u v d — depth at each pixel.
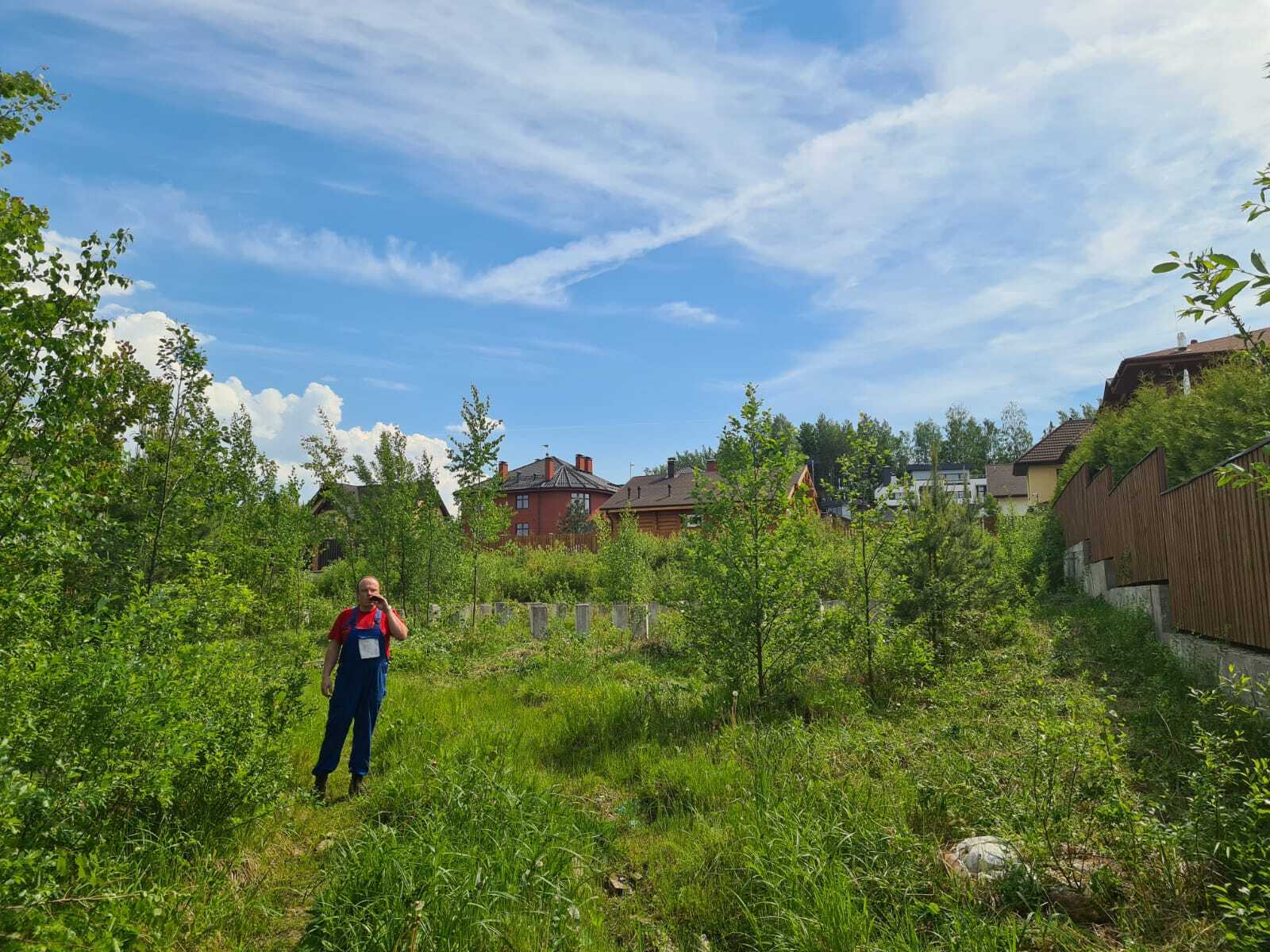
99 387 3.54
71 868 3.20
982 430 96.12
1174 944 2.98
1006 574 11.73
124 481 5.34
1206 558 7.80
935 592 9.41
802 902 3.32
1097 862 3.68
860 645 8.32
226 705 4.40
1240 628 6.90
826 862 3.61
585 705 7.48
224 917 3.30
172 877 3.53
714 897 3.67
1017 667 8.27
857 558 9.02
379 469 14.14
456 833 4.04
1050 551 19.91
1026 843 3.62
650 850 4.25
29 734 3.08
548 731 6.74
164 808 3.85
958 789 4.43
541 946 3.19
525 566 24.52
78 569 5.23
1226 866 3.34
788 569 7.50
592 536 30.39
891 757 5.29
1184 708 6.32
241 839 4.11
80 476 3.52
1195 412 13.92
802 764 5.12
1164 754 5.36
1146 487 11.04
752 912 3.51
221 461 6.03
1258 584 6.51
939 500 11.16
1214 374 13.93
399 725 6.63
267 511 11.88
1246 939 2.72
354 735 5.38
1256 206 2.56
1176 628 8.97
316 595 17.73
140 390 5.98
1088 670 8.44
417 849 3.69
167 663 3.95
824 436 77.94
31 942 2.42
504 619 15.40
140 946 2.88
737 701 6.99
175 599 4.66
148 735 3.57
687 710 7.25
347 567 17.80
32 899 2.52
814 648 7.65
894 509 9.89
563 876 3.78
